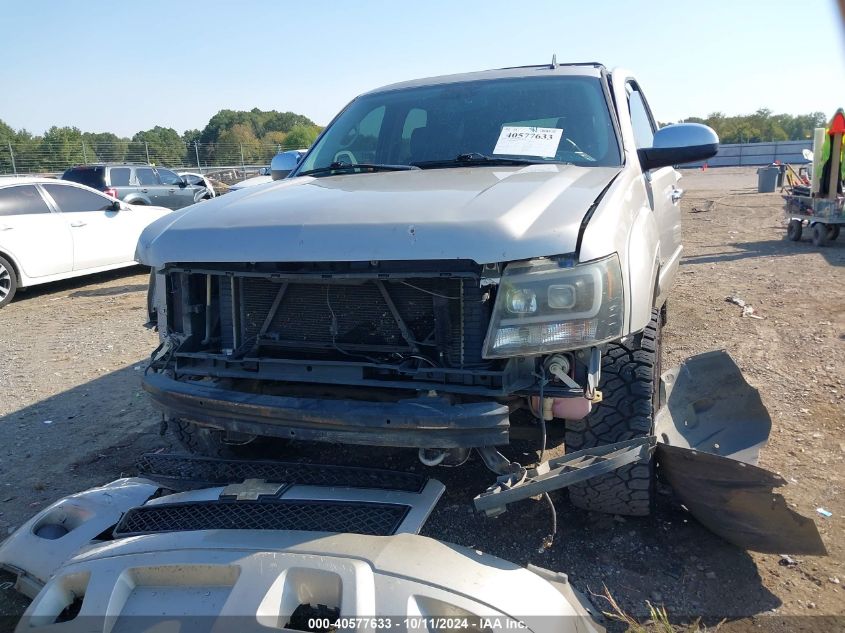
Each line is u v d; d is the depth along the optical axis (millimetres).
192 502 2371
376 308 2652
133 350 6598
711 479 2539
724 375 3420
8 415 4938
